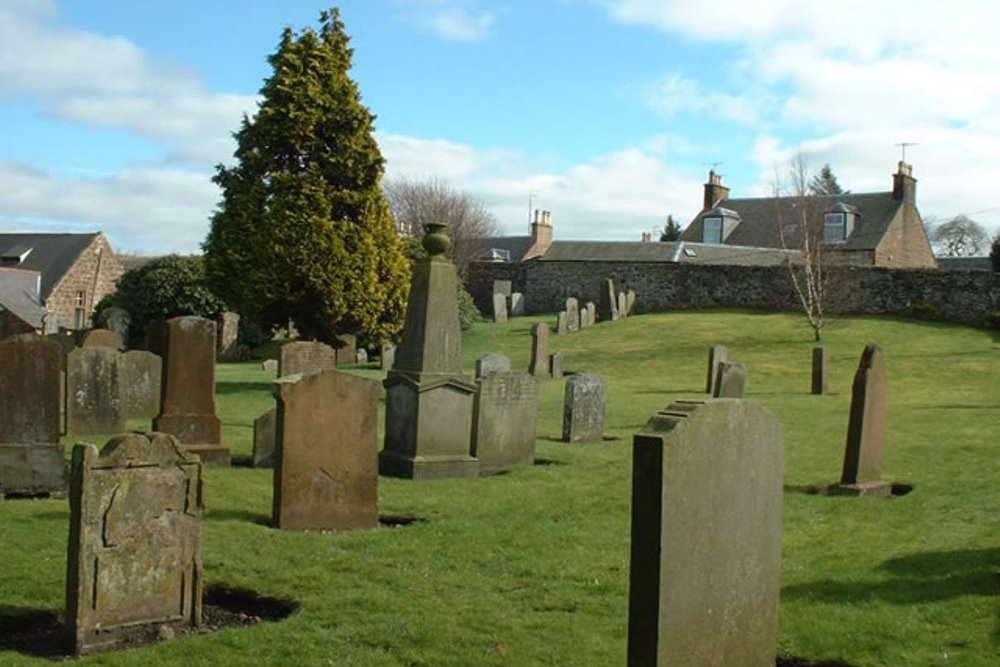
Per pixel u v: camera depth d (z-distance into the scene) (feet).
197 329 41.29
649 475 15.65
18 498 33.22
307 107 71.92
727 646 16.97
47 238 178.29
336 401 30.19
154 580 20.62
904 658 19.01
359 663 18.53
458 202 246.27
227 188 73.87
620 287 149.89
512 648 19.42
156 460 20.65
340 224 73.20
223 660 18.63
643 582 15.71
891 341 106.11
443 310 41.70
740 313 132.05
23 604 21.70
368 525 30.76
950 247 273.54
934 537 28.81
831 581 24.14
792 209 183.93
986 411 62.69
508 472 41.65
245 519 30.45
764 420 17.69
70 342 87.51
